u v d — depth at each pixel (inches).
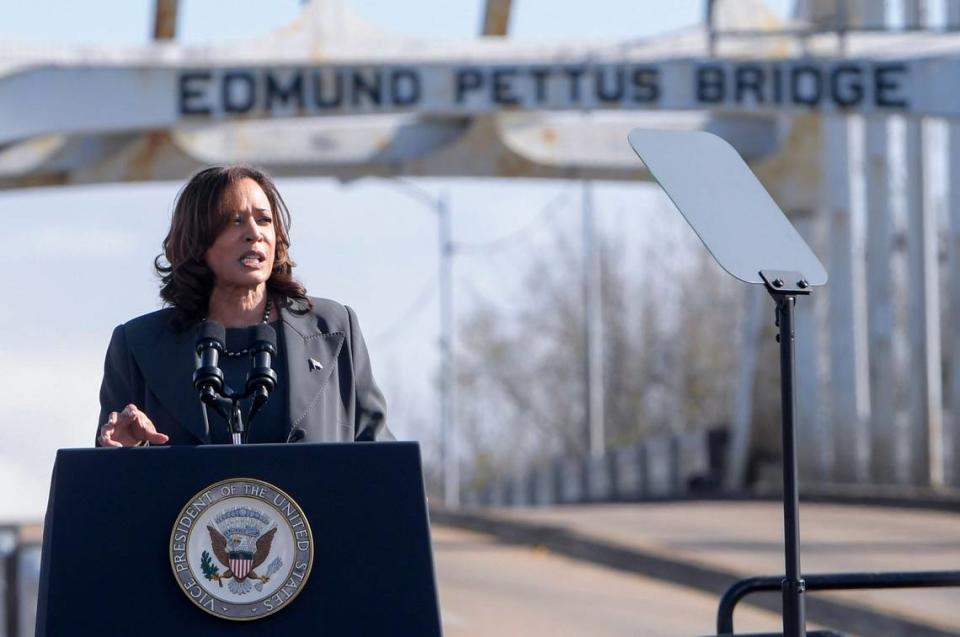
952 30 2129.7
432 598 386.3
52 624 372.8
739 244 463.2
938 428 2930.6
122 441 409.4
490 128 2377.0
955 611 1384.1
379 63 2047.2
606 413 6515.8
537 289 6776.6
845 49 2164.1
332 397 444.8
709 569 1745.8
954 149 2719.0
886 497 2817.4
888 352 3053.6
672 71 2087.8
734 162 481.7
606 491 4446.4
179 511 382.9
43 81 1993.1
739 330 6279.5
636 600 1654.8
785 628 440.5
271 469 389.1
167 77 2014.0
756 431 3253.0
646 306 6515.8
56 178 2303.2
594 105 2079.2
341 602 383.6
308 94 2038.6
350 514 388.5
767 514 2775.6
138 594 378.0
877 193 3056.1
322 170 2384.4
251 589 381.1
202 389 416.5
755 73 2097.7
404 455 394.3
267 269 447.5
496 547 2292.1
